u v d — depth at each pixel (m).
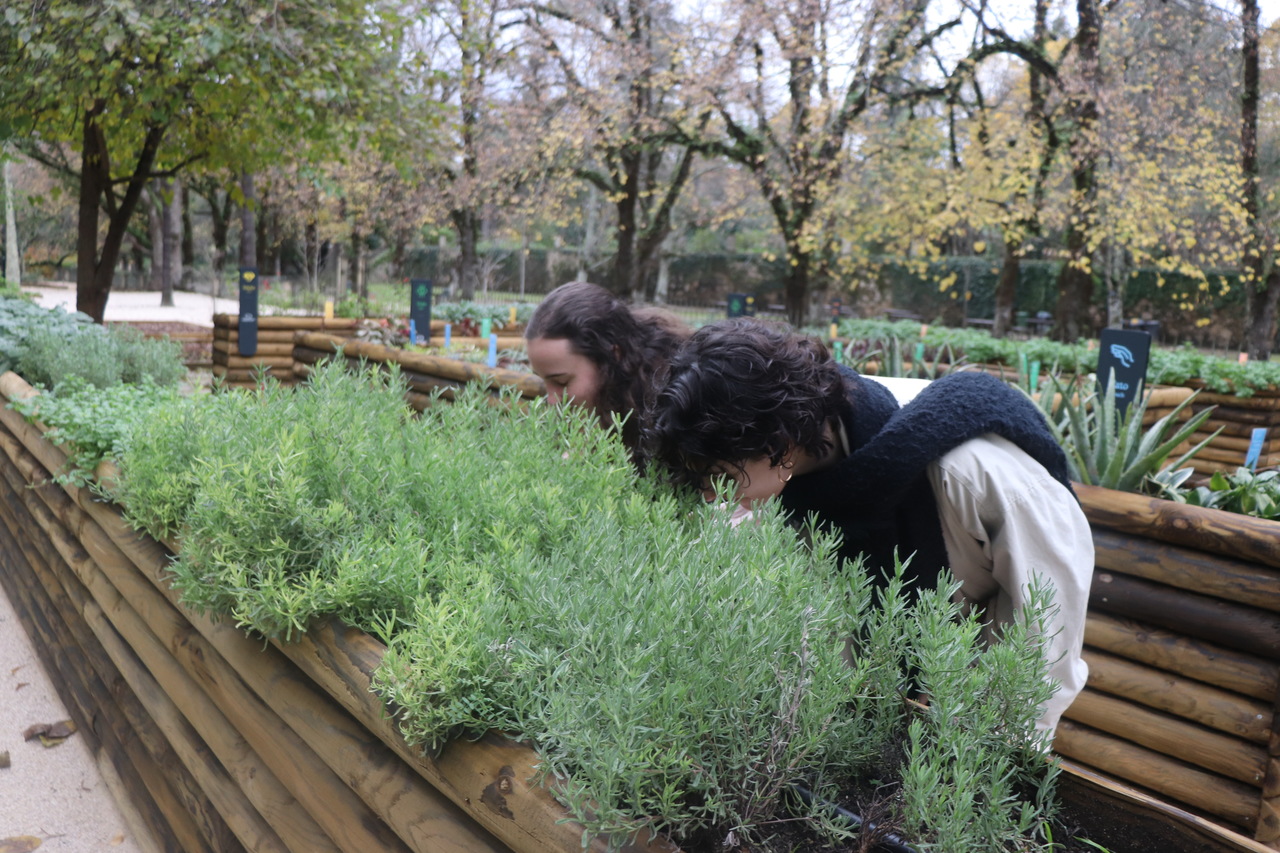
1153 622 2.59
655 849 1.05
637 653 1.10
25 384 4.78
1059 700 1.60
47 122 11.16
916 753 1.08
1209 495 3.06
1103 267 21.33
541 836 1.13
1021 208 18.20
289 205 27.06
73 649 3.48
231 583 1.69
